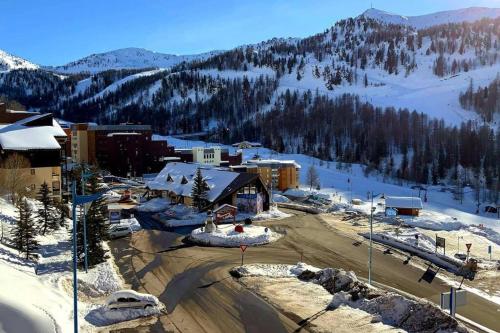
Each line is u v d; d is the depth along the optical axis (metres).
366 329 28.55
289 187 103.25
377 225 66.25
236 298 34.12
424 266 45.88
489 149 164.50
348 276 36.34
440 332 27.61
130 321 29.67
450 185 150.38
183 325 29.34
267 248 50.22
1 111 81.12
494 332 30.88
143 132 140.00
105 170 120.38
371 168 166.25
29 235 40.75
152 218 66.00
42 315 26.86
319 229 61.31
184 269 41.41
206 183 71.00
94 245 40.97
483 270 46.47
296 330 28.69
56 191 68.00
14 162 62.62
